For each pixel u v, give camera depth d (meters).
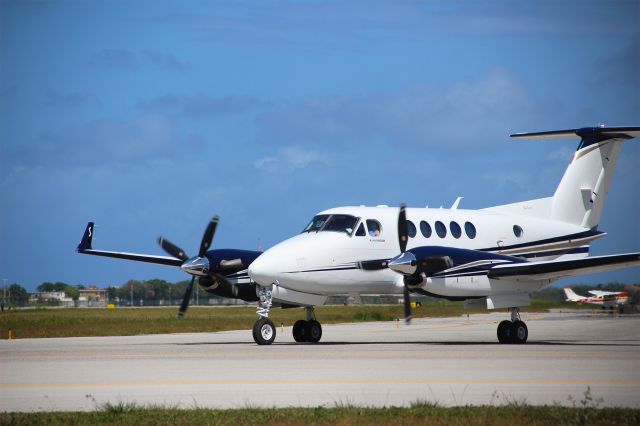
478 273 45.75
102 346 46.75
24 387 27.33
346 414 22.09
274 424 21.27
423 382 27.88
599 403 23.50
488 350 41.06
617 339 53.97
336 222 48.03
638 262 44.09
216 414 22.14
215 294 48.50
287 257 45.72
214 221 47.62
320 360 35.47
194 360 35.91
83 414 22.27
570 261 44.50
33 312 142.88
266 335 46.34
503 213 54.66
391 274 48.34
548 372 30.39
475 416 21.73
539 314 122.38
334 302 54.09
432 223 50.25
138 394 25.78
